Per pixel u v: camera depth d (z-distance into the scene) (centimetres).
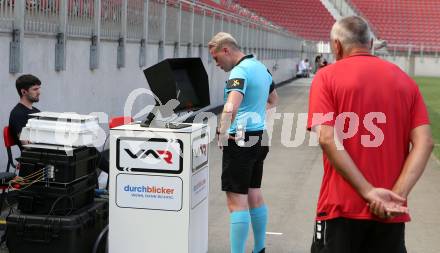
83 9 1044
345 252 327
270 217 708
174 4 1609
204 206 495
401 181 319
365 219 321
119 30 1227
